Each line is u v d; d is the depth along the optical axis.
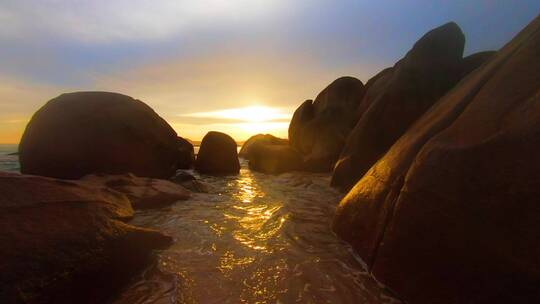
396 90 9.00
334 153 15.61
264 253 4.55
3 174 3.61
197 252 4.55
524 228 2.51
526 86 3.16
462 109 4.15
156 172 10.87
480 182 2.94
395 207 3.87
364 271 4.03
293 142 19.98
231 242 4.99
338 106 17.23
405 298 3.30
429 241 3.23
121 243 3.96
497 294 2.54
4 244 2.82
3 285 2.59
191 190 9.59
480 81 4.25
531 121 2.82
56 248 3.13
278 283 3.68
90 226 3.71
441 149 3.51
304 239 5.18
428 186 3.44
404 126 8.80
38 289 2.78
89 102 10.04
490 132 3.12
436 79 8.91
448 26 9.45
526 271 2.39
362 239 4.50
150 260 4.23
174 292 3.45
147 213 6.69
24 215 3.22
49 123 9.41
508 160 2.81
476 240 2.80
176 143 12.78
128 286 3.60
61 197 3.82
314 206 7.63
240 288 3.55
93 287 3.28
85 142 9.44
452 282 2.90
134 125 10.34
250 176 13.86
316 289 3.56
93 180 7.72
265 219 6.39
